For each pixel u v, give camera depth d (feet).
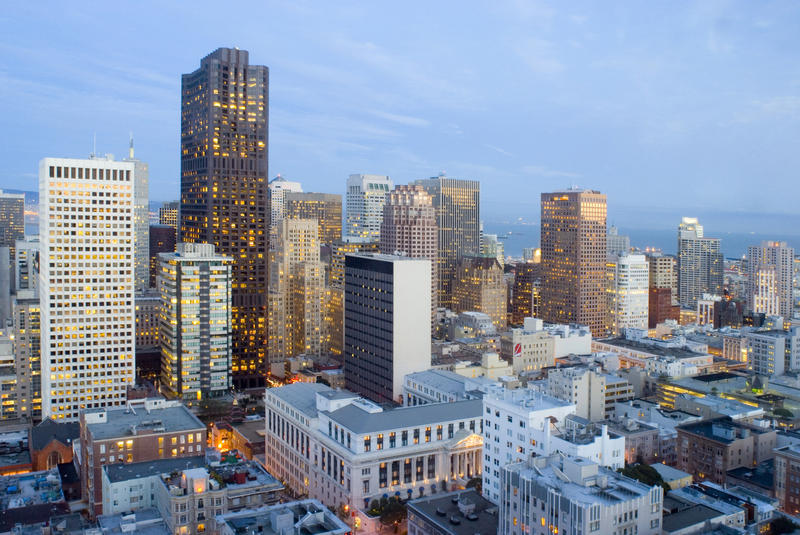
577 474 588.91
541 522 579.07
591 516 535.60
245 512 645.10
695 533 593.42
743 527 638.12
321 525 620.90
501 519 630.74
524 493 600.80
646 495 564.30
